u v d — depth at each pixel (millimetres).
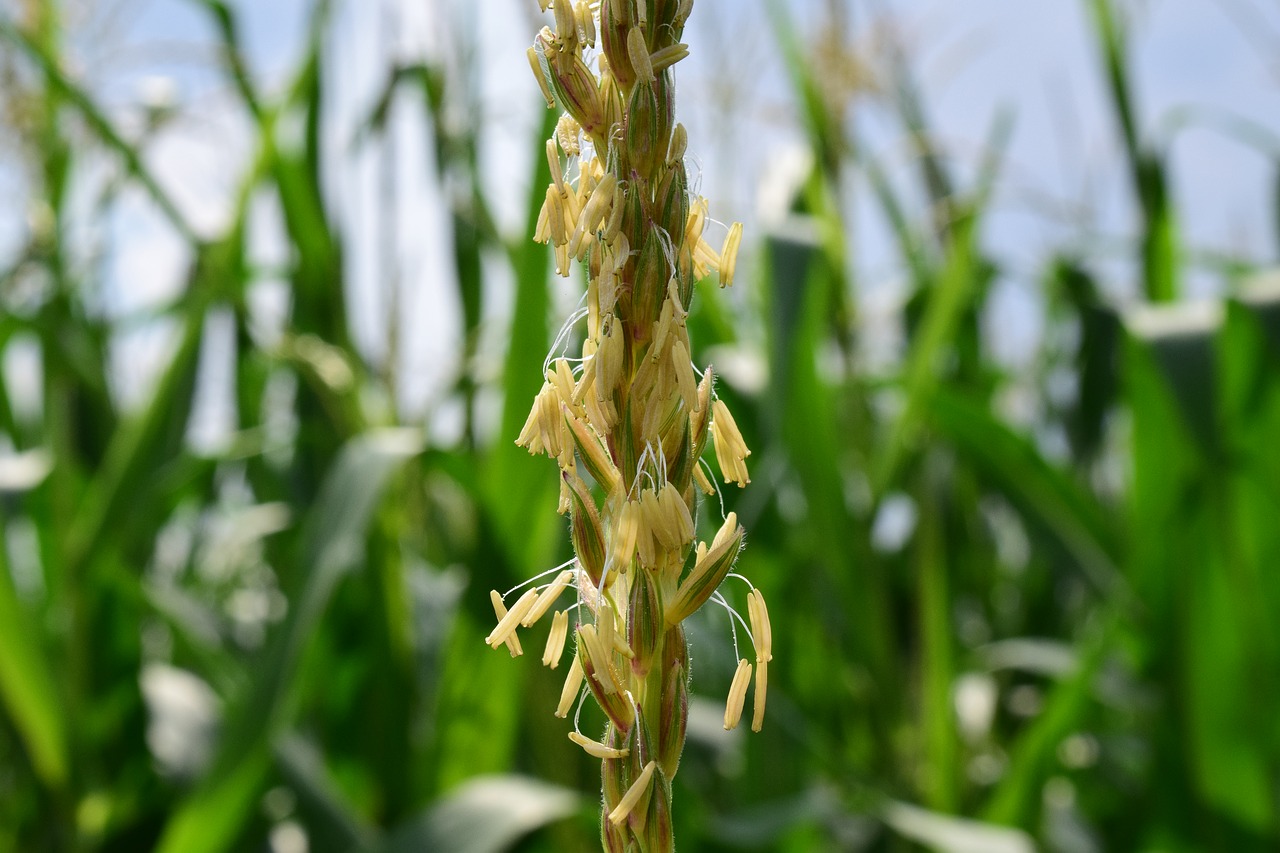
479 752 700
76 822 711
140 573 845
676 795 702
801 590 833
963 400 763
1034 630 1023
